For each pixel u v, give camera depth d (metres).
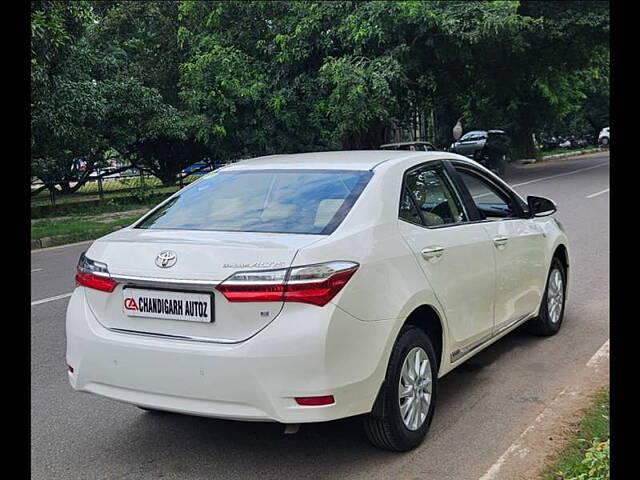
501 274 5.20
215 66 20.56
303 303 3.55
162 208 4.74
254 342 3.54
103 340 3.91
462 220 4.94
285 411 3.53
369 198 4.17
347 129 20.08
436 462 3.97
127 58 23.83
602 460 3.33
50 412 4.94
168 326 3.80
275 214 4.21
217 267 3.67
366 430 3.99
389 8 19.75
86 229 16.03
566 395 4.61
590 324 6.61
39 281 10.30
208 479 3.89
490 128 38.81
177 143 24.86
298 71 21.25
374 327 3.77
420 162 4.77
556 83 35.41
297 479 3.85
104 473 4.01
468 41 21.30
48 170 19.52
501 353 5.88
